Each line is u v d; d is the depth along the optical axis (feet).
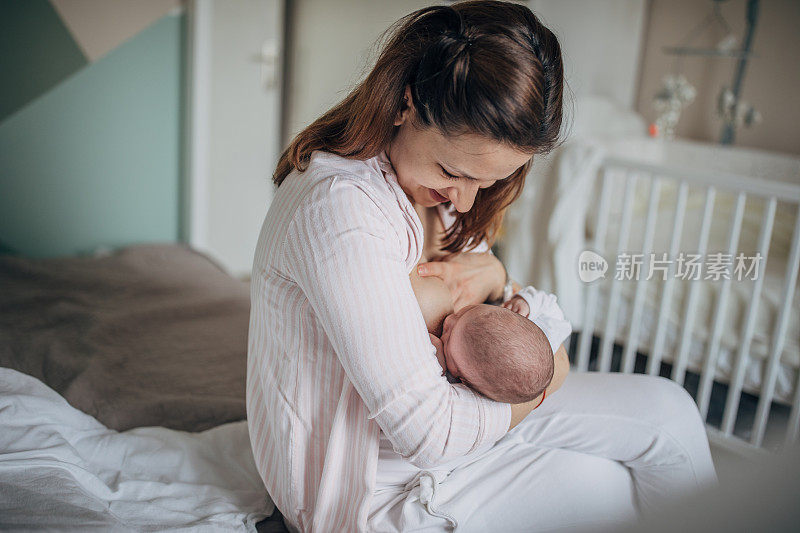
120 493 3.36
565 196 7.58
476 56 2.52
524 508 3.31
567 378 4.16
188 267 7.55
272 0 10.94
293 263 2.80
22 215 9.66
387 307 2.67
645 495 3.77
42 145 9.55
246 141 11.30
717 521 1.81
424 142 2.74
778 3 10.12
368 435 2.98
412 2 10.73
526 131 2.57
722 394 7.85
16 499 2.90
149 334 5.69
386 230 2.82
